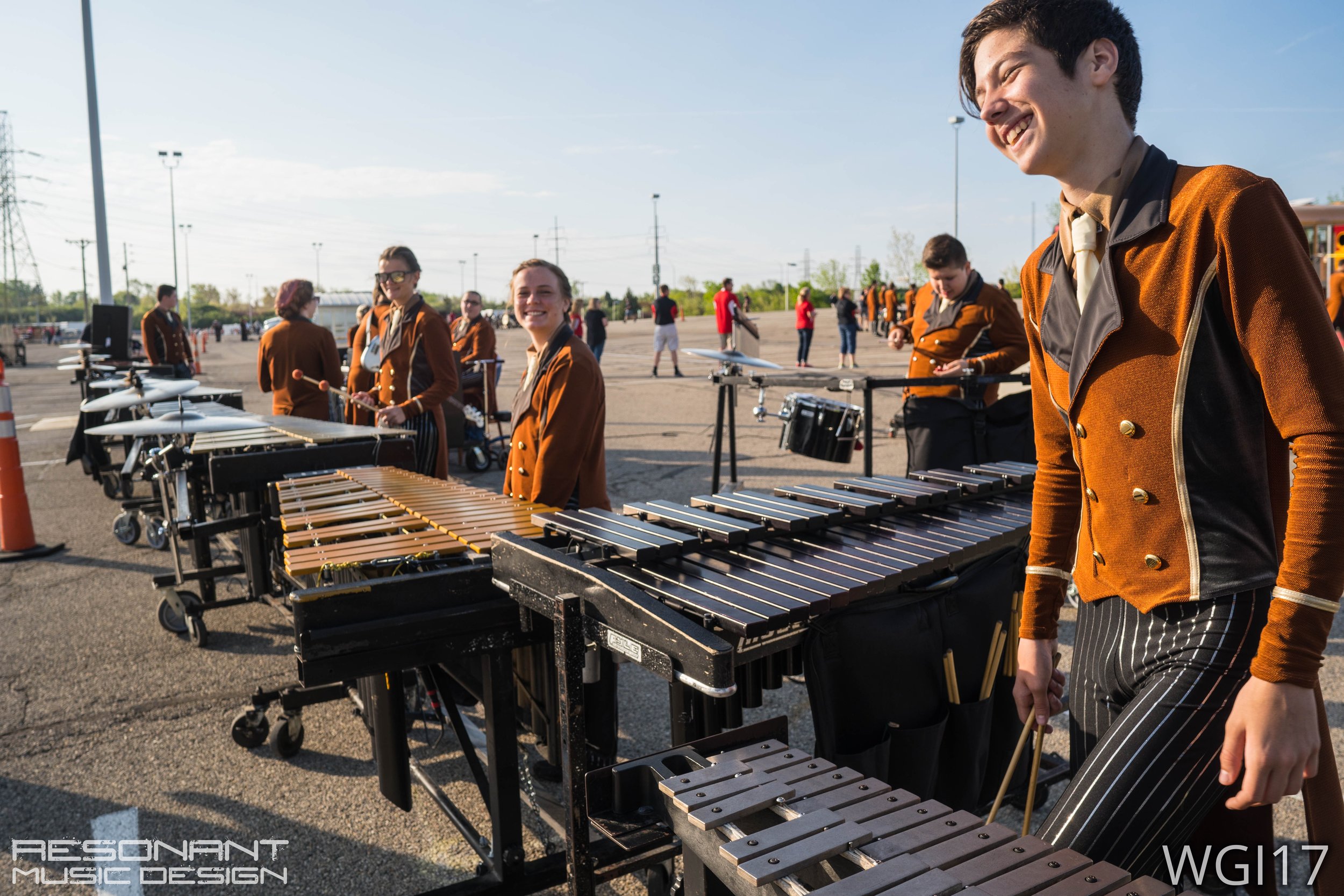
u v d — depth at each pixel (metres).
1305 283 1.23
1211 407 1.34
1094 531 1.55
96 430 3.97
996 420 4.49
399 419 4.59
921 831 1.29
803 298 18.50
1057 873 1.16
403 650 1.98
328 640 1.90
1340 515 1.16
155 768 3.25
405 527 2.70
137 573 5.70
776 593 1.72
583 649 1.61
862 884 1.14
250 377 20.62
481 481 8.43
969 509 2.49
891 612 2.15
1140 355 1.39
